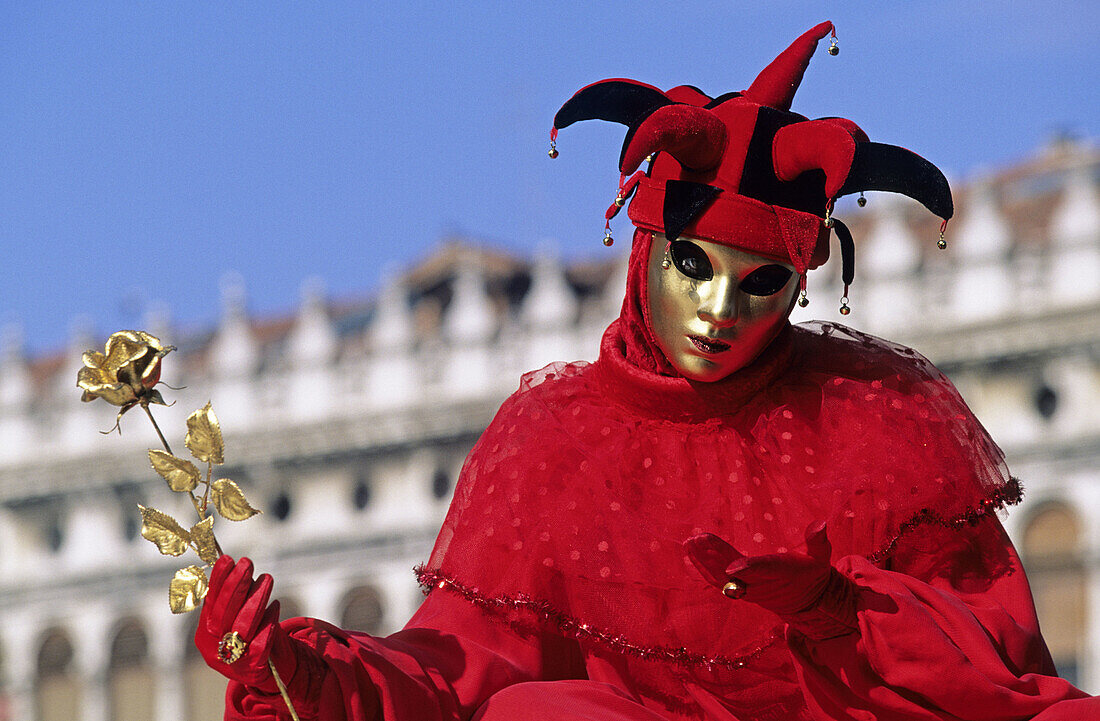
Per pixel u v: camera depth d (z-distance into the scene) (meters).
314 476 65.94
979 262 57.59
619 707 4.26
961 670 4.13
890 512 4.46
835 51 4.55
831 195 4.23
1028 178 62.12
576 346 63.94
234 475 66.06
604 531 4.52
